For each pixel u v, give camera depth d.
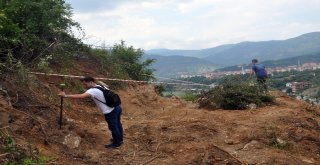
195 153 7.75
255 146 8.45
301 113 11.07
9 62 8.50
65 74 11.57
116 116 7.84
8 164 5.70
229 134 9.12
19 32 9.25
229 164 7.44
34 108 8.17
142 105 12.96
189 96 15.50
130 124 9.59
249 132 9.11
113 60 16.78
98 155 7.43
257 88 12.48
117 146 7.85
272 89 14.41
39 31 10.88
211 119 10.17
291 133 9.22
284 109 11.33
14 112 7.40
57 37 11.97
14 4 9.78
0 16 8.58
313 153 8.61
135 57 18.34
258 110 11.37
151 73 18.44
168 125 9.41
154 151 7.92
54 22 11.02
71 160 6.86
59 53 11.99
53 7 11.14
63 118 8.43
